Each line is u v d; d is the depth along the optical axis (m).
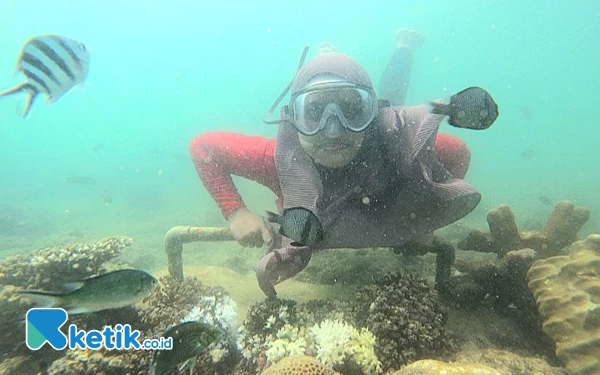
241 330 0.65
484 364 0.50
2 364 0.64
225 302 0.73
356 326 0.66
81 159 11.19
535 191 3.65
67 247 0.82
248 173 0.80
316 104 0.62
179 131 13.59
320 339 0.58
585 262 0.58
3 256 2.13
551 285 0.61
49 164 10.07
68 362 0.54
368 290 0.69
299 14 17.22
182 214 3.12
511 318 0.72
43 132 25.33
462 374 0.43
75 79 0.56
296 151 0.65
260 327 0.66
